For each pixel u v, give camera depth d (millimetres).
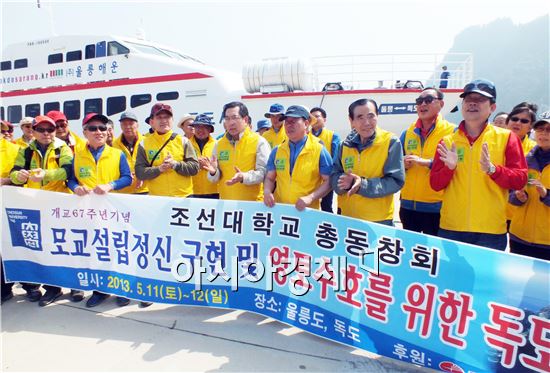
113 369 2277
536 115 3332
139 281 2955
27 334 2689
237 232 2779
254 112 7969
